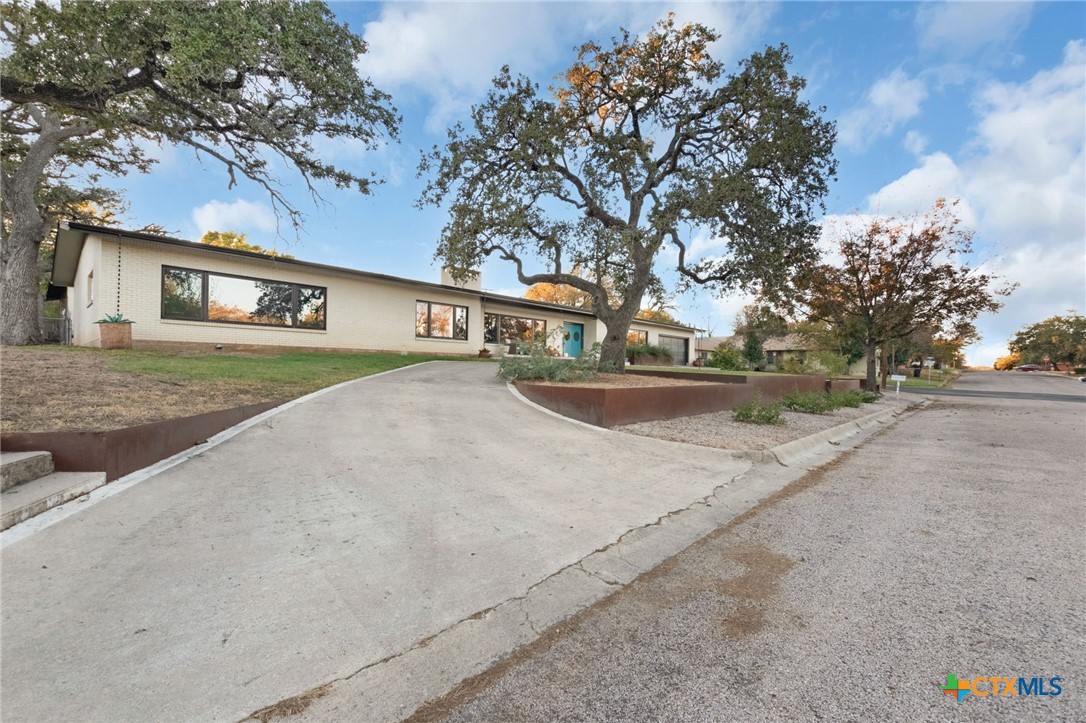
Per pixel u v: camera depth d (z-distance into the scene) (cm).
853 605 258
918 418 1318
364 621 227
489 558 300
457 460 495
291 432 530
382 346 1686
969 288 1727
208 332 1275
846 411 1245
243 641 206
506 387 1016
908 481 547
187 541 288
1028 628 234
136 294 1154
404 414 666
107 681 177
